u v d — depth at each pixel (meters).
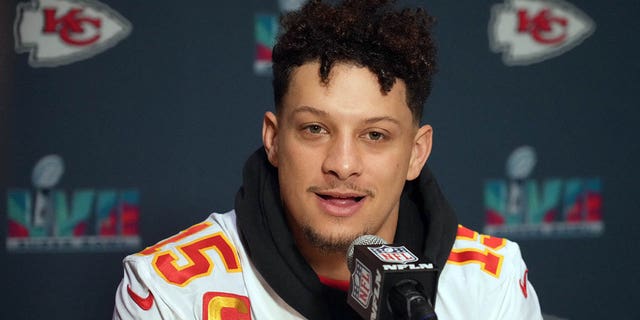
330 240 4.44
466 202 10.49
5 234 9.86
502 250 5.62
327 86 4.27
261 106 10.09
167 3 9.94
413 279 3.55
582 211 10.69
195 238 5.25
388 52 4.32
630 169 10.72
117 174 9.95
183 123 9.99
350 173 4.28
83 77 9.88
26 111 9.81
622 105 10.69
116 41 9.91
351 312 4.92
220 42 10.02
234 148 10.06
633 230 10.74
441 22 10.37
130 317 4.83
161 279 4.87
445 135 10.43
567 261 10.70
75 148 9.90
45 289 9.97
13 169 9.83
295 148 4.41
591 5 10.62
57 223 9.94
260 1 10.05
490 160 10.52
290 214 4.89
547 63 10.57
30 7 9.79
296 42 4.37
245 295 5.06
